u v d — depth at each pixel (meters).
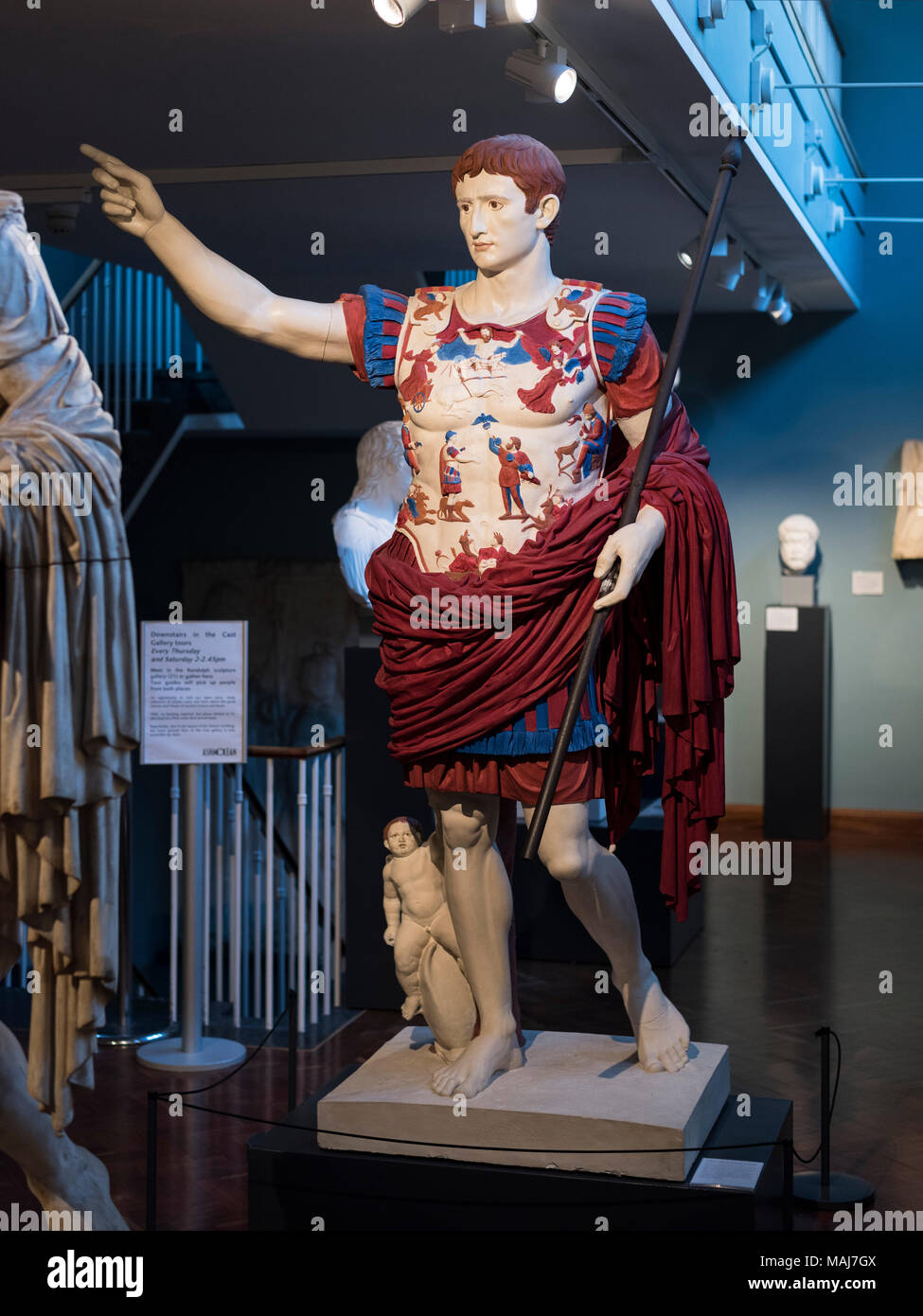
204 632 5.01
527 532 2.97
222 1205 3.81
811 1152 4.15
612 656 3.10
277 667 10.92
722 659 3.11
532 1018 5.43
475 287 3.05
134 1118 4.49
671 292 8.89
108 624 3.01
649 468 3.02
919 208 9.42
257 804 9.15
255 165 6.05
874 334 9.56
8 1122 3.04
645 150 5.59
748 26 5.64
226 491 10.98
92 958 3.04
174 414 10.31
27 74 4.84
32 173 6.18
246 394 9.48
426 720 3.01
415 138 5.66
